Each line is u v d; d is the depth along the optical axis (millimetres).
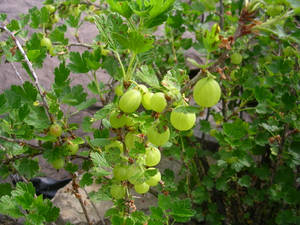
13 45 351
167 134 246
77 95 369
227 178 484
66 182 712
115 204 309
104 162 282
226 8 595
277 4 248
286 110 416
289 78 433
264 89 420
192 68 885
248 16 214
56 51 444
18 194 256
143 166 268
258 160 589
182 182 547
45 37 470
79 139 328
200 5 550
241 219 571
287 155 429
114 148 279
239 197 550
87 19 619
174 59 583
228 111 541
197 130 744
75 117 773
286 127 406
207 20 584
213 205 547
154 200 572
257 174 478
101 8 635
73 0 549
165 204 257
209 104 220
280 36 209
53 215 260
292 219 457
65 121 353
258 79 459
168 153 476
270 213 552
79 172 432
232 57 502
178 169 637
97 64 345
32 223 243
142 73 247
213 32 215
